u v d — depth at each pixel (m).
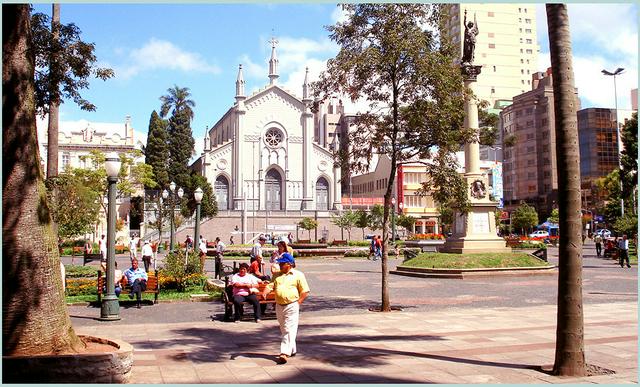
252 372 8.64
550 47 9.09
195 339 11.70
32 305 8.16
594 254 49.72
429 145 16.81
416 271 28.52
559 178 8.86
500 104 122.75
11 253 8.18
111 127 91.56
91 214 36.28
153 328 13.23
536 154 102.88
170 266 21.19
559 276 8.74
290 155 85.88
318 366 9.04
